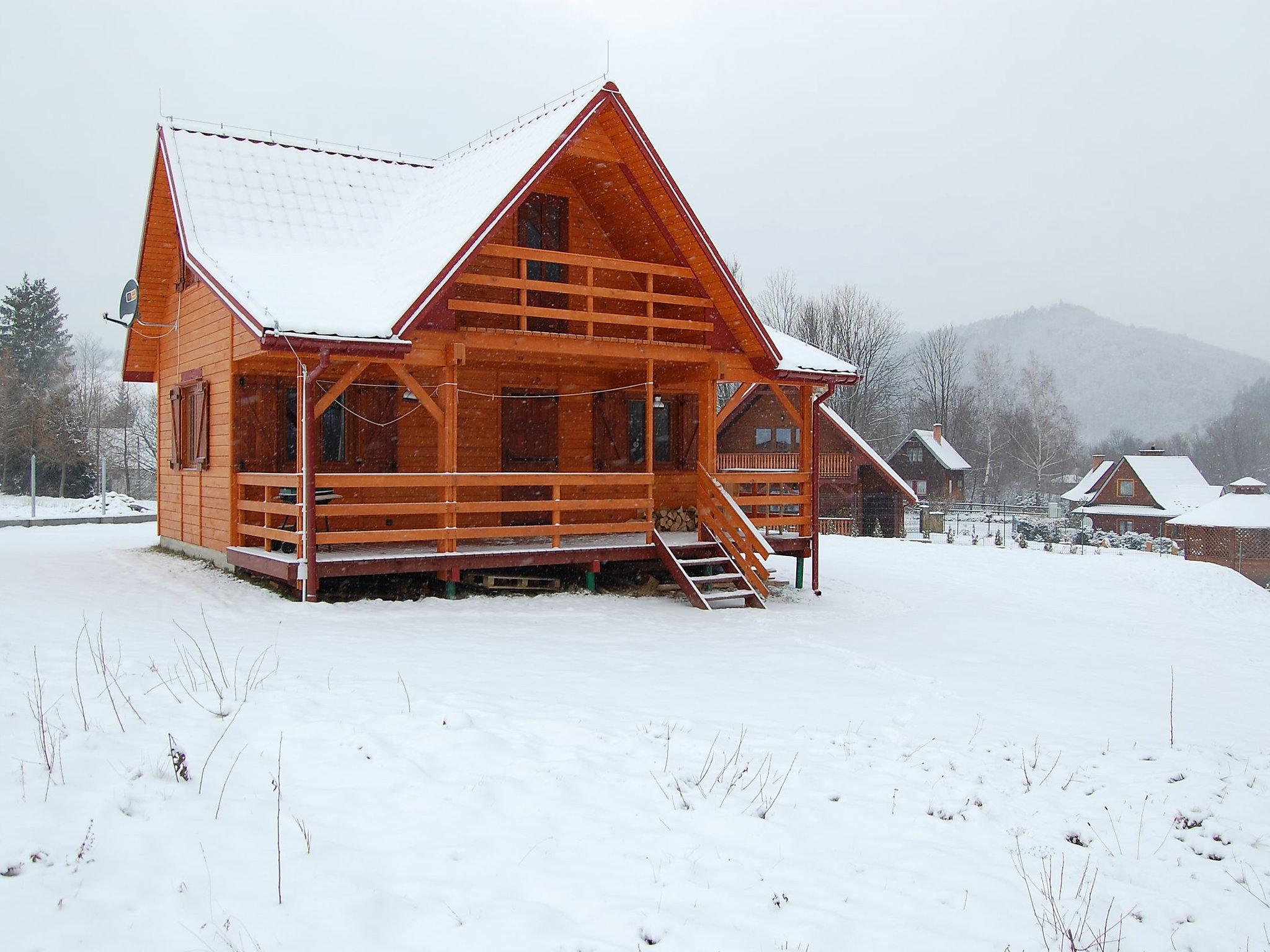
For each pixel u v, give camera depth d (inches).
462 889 193.5
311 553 490.3
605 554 593.0
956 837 245.4
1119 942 200.1
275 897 185.0
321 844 206.5
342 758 251.0
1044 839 251.6
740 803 248.8
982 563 978.1
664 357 616.7
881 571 872.9
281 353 514.0
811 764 286.0
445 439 541.3
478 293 618.8
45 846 193.8
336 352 491.8
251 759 246.5
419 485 529.7
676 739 293.0
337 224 629.9
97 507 1334.9
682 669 406.0
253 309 479.8
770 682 393.4
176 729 261.1
